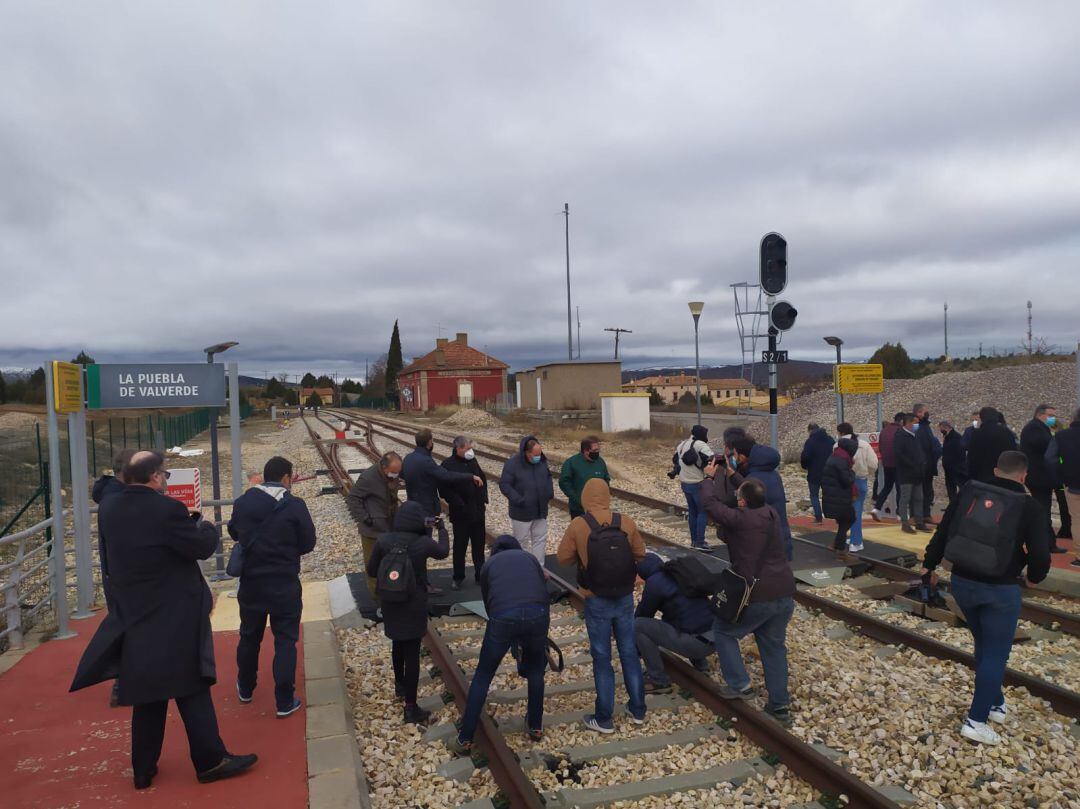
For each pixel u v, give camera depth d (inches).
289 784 169.5
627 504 583.2
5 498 637.9
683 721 214.2
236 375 362.6
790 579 209.3
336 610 318.0
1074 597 319.3
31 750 187.2
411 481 320.2
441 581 351.6
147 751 166.2
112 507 160.4
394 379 4264.3
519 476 327.0
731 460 324.8
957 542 196.4
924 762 187.3
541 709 204.1
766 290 445.4
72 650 262.2
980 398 809.5
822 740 199.6
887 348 1862.7
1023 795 172.1
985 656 194.7
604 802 171.0
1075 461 361.4
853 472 376.5
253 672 214.5
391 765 190.2
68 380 299.1
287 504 207.8
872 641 276.2
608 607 209.8
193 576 166.4
